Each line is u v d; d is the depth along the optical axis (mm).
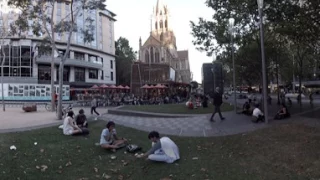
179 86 51688
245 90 101750
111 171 6773
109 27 75125
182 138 10312
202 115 17453
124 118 17797
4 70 52438
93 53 66750
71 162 7359
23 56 53250
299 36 17000
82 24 60688
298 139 8703
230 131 11258
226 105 26812
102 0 18391
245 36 19250
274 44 21516
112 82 75688
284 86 74812
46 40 19891
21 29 19172
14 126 13234
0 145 8500
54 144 9008
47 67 56406
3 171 6336
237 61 28031
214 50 22422
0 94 44031
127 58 82188
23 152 7934
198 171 6684
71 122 10750
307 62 43531
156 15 106000
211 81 32281
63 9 56000
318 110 18188
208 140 9867
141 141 9875
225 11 18469
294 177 6090
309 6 15164
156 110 20547
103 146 8453
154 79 45719
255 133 10125
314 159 6957
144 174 6594
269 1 16141
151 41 85500
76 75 61688
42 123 14469
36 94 45312
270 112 18375
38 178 6141
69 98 50156
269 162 7129
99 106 33281
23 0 17078
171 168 6898
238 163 7246
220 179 6164
